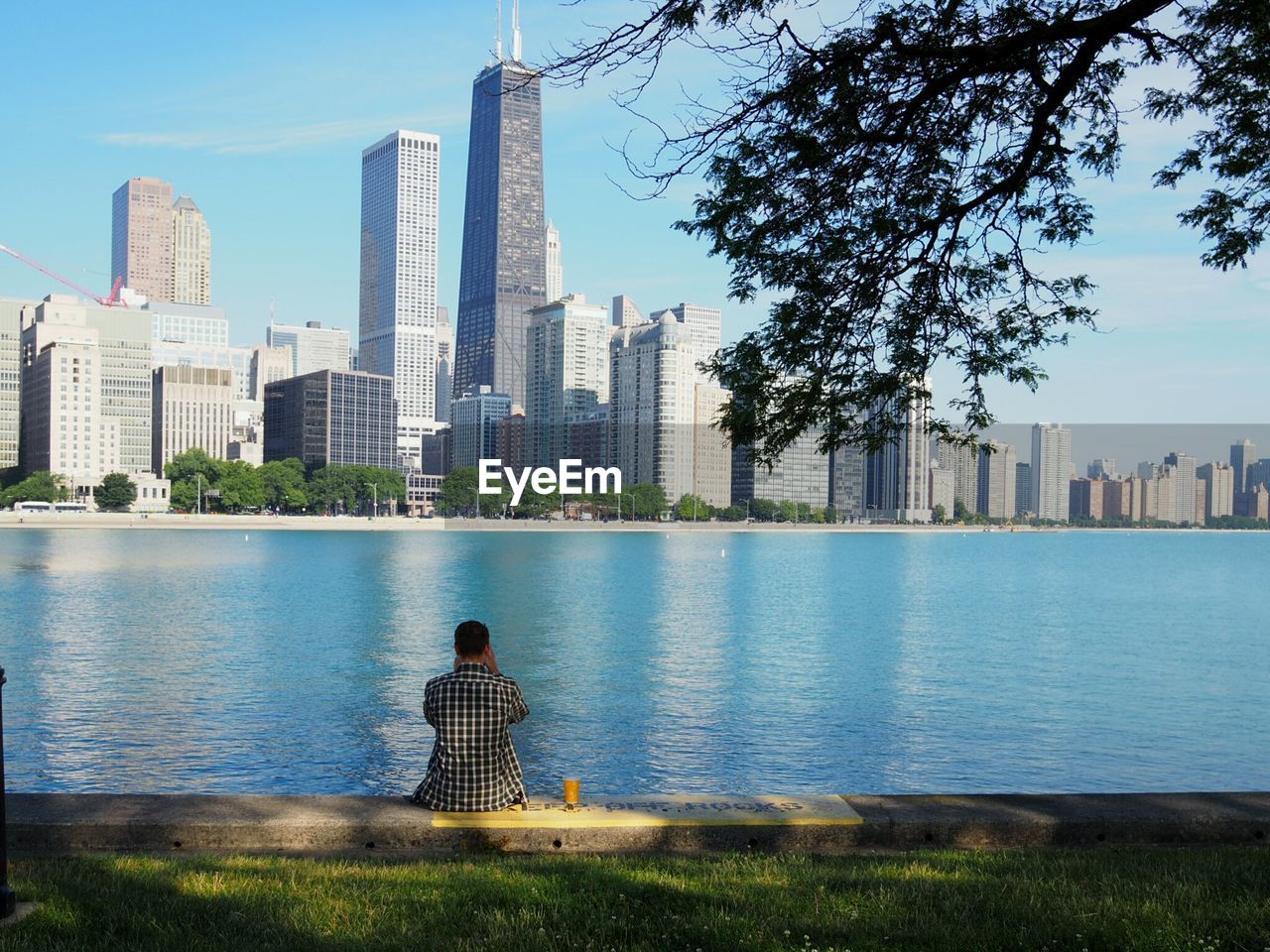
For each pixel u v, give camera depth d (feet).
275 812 37.73
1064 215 48.96
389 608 271.08
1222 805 40.16
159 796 39.60
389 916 28.89
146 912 28.78
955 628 255.50
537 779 103.50
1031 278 50.19
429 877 32.22
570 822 37.11
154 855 35.27
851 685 161.68
